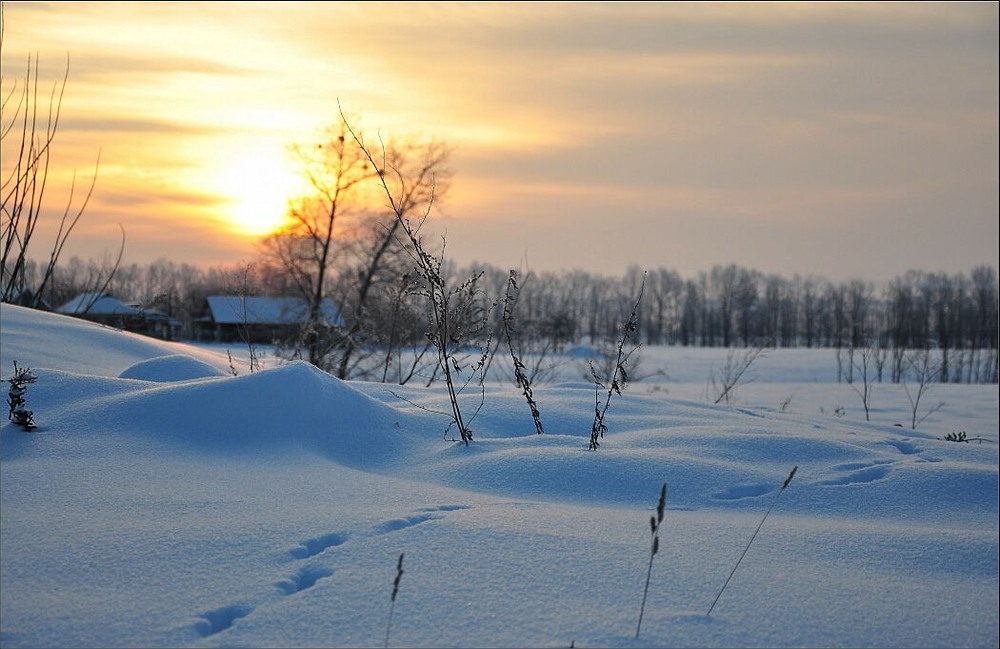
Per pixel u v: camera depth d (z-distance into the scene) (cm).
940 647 290
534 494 457
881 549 380
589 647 271
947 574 358
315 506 398
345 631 278
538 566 330
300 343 1113
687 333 10538
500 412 643
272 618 285
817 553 371
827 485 489
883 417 1616
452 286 688
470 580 316
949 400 2023
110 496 402
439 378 1245
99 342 812
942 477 498
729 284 10688
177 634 273
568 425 634
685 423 650
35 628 277
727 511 443
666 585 321
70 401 539
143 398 526
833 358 4750
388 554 337
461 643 272
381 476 474
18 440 475
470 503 412
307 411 537
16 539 348
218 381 542
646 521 401
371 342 1199
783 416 793
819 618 304
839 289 10331
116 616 285
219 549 339
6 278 925
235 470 457
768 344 1560
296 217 2558
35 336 766
